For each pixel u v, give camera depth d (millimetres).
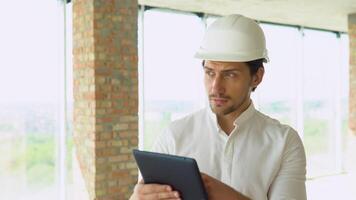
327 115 7020
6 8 3836
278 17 5789
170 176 1104
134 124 3682
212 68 1239
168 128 1424
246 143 1321
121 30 3592
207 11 5289
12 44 3873
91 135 3516
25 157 4004
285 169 1300
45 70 4066
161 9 5031
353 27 5602
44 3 4039
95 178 3496
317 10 5344
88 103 3541
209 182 1118
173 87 5078
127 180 3652
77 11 3650
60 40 4137
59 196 4199
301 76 6602
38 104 4039
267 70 6230
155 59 4949
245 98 1288
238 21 1275
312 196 5375
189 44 5227
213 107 1266
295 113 6578
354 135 5789
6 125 3881
